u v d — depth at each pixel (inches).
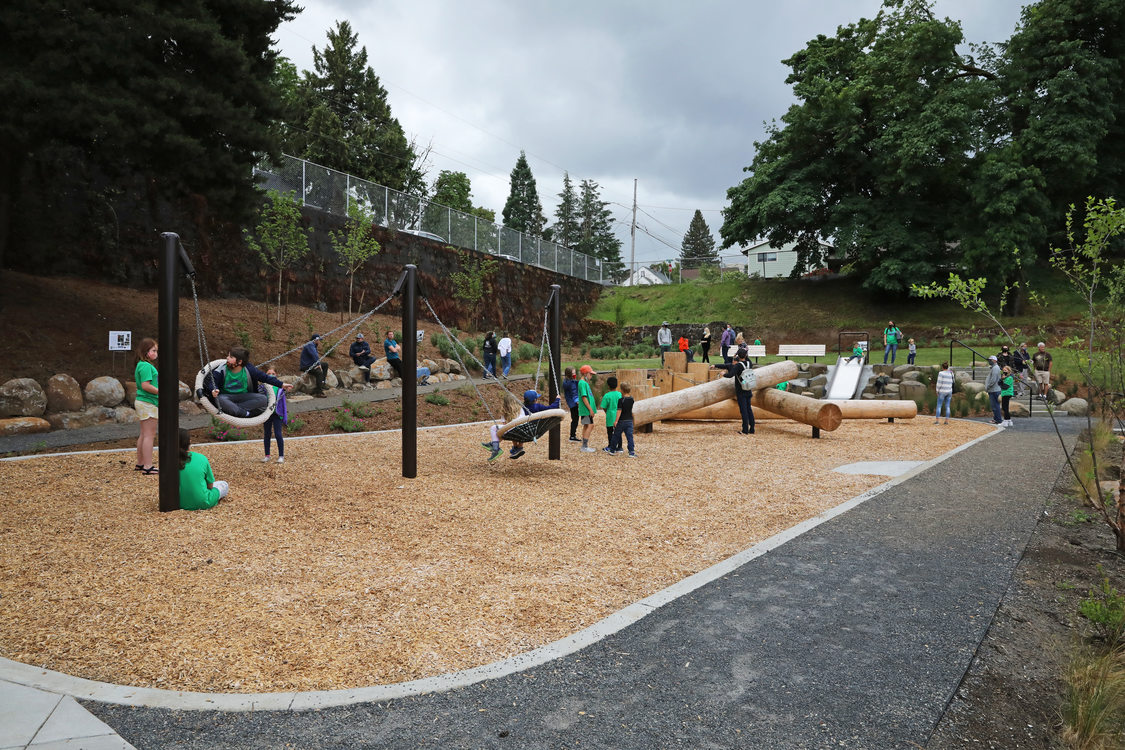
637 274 3695.9
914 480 379.2
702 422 730.8
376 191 1168.8
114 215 781.3
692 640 168.1
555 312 474.9
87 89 515.5
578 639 168.4
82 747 118.4
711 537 270.4
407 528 276.1
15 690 137.9
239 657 156.8
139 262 805.9
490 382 887.7
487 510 309.9
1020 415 780.6
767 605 191.6
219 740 122.9
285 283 979.9
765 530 281.3
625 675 149.7
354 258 1001.5
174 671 149.6
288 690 142.3
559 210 4188.0
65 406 532.7
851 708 135.9
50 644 161.5
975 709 137.4
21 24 497.7
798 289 1777.8
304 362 690.2
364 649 162.4
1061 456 465.1
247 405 359.3
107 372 589.0
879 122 1593.3
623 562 236.5
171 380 288.2
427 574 218.8
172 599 191.6
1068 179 1455.5
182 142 557.0
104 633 168.2
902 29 1561.3
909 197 1624.0
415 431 381.1
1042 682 150.2
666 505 326.3
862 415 710.5
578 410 556.1
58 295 683.4
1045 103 1448.1
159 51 586.6
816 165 1644.9
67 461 399.2
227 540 250.1
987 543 255.0
